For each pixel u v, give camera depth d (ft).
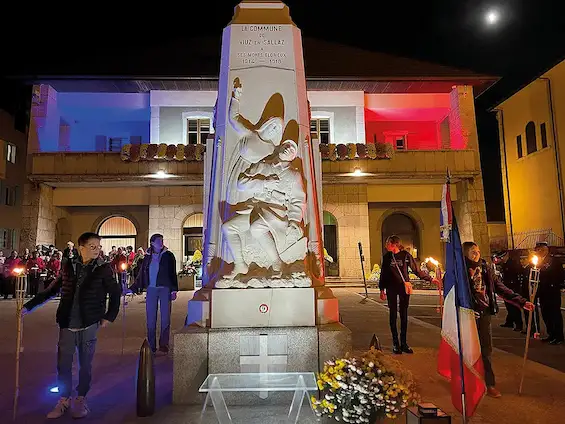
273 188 17.56
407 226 86.38
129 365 21.91
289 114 18.43
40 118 73.26
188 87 76.95
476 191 74.95
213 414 14.65
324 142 80.69
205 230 19.58
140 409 14.64
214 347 15.83
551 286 28.12
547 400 16.52
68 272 15.75
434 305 47.80
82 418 14.70
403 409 12.01
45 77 71.72
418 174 73.51
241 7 19.60
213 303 16.57
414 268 24.95
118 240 81.15
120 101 80.23
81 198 76.33
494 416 14.87
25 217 70.69
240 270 16.99
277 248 17.25
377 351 13.15
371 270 78.43
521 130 87.66
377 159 73.51
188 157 70.54
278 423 13.80
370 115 85.76
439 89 80.02
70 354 15.31
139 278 25.03
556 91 77.92
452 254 15.34
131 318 38.47
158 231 74.79
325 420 12.42
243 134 18.01
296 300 16.70
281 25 19.19
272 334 15.99
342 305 47.52
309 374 15.74
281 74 18.67
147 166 70.90
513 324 35.17
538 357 24.17
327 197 77.05
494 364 22.18
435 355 23.50
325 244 77.51
